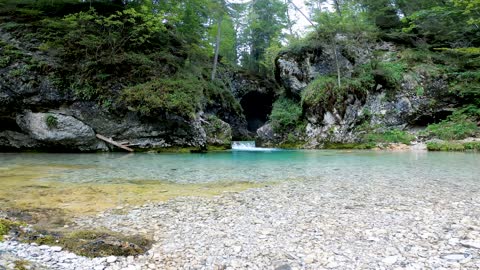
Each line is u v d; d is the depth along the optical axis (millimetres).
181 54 22953
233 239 3984
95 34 18984
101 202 5922
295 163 12336
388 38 25234
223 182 8039
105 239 3910
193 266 3260
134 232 4270
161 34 22219
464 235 3957
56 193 6641
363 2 26406
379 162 12273
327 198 6133
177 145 19688
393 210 5191
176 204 5770
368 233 4113
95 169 10445
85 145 18203
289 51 27141
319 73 25641
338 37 25203
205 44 26859
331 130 22641
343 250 3574
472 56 22016
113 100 18203
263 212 5195
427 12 21531
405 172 9438
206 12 27328
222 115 26266
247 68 37000
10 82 16438
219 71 29375
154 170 10273
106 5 21062
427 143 18609
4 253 3404
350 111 22422
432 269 3064
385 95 22422
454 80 21672
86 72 17922
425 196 6195
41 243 3793
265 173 9562
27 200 6008
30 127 17109
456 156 14266
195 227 4473
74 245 3725
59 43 17859
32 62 16906
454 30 23188
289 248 3668
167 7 23234
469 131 18703
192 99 19156
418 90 21828
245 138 28859
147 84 18578
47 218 4906
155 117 18703
